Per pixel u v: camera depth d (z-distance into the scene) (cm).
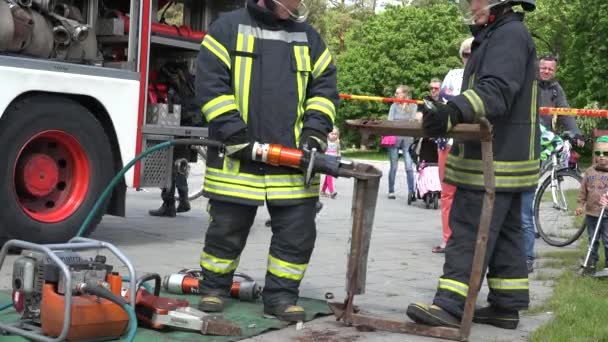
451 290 441
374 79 4628
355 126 446
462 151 446
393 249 787
